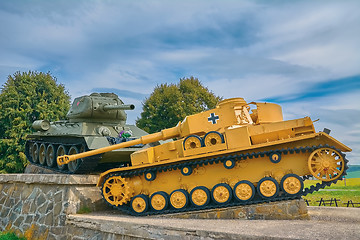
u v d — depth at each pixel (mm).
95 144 14930
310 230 8094
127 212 12367
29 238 13547
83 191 13602
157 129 40625
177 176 11984
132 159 12289
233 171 11172
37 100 38938
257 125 10758
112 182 12844
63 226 12578
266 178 10406
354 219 10008
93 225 11281
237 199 10703
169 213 11672
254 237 7613
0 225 15344
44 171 20312
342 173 9656
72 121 19047
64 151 17078
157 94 42094
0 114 36094
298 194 10047
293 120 10297
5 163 35188
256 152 10625
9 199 15703
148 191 12414
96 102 18219
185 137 11773
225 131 10875
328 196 23422
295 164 10461
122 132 17641
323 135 9945
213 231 8242
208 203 11156
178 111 39406
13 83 38812
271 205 10258
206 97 41625
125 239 10102
